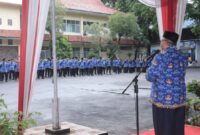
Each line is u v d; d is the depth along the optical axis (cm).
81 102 1157
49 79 2306
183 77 438
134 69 3112
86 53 3603
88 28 3353
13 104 1105
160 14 687
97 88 1627
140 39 3616
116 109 1006
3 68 2169
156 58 439
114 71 2989
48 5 564
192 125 662
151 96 453
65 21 3462
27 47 548
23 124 404
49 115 916
